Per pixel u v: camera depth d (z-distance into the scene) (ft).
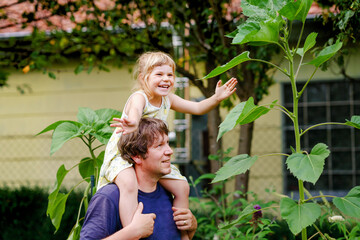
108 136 9.49
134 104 7.83
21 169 25.00
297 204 7.12
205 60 16.07
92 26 16.34
